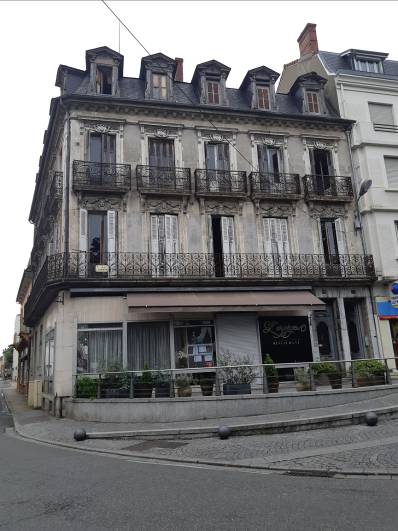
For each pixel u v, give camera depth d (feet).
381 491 17.78
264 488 18.90
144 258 55.01
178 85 65.21
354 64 73.05
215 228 59.98
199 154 60.44
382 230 63.62
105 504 17.22
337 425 32.91
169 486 19.72
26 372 98.22
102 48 60.18
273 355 56.13
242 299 53.21
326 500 16.87
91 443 32.60
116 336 51.72
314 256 61.31
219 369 40.11
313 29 79.25
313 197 62.03
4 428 45.60
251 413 37.93
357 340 62.08
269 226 60.85
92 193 54.95
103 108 57.52
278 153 64.44
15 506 17.35
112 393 42.63
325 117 65.31
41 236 78.59
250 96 66.13
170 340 52.90
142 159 58.03
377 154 66.44
